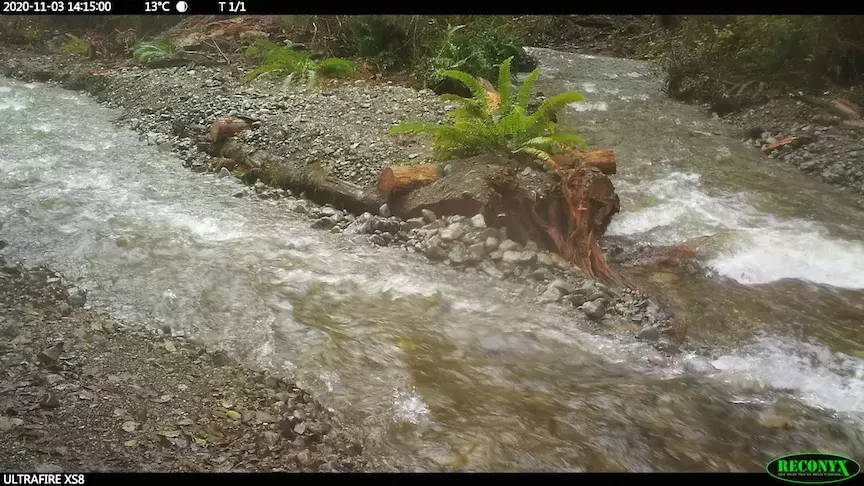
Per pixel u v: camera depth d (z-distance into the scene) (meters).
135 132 6.74
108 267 3.99
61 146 6.18
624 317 3.80
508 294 3.98
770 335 3.70
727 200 5.79
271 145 5.84
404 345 3.40
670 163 6.64
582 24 14.60
